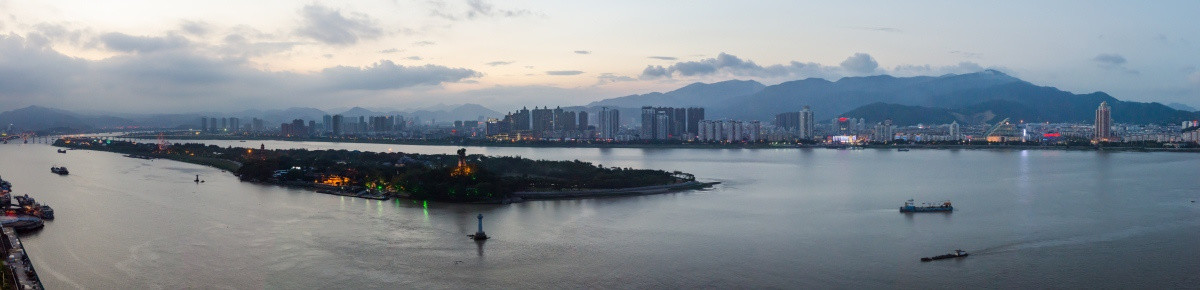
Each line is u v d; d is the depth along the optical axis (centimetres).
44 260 18712
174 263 18425
